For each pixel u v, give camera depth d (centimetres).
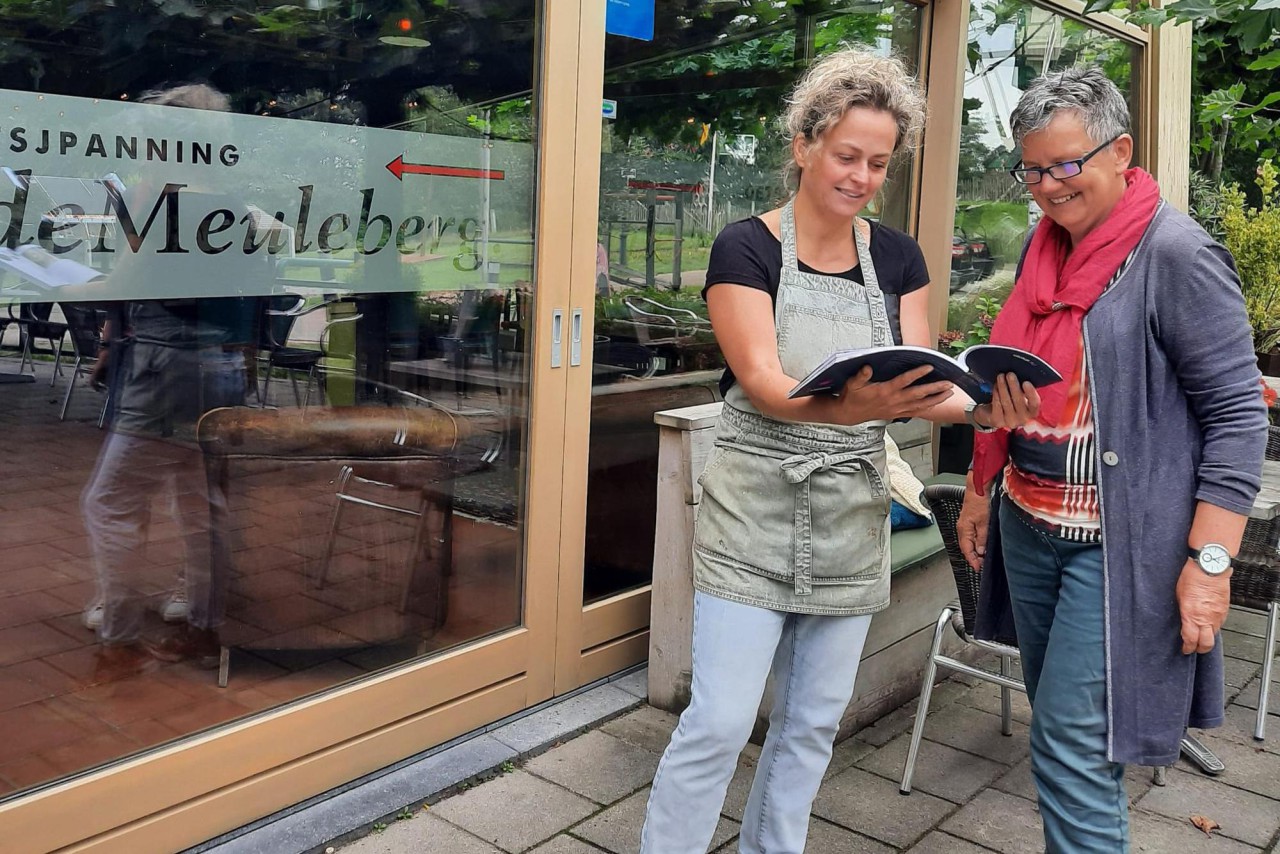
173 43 223
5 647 221
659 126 346
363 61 257
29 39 204
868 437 209
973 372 184
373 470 280
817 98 194
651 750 303
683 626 319
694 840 209
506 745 300
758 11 377
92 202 216
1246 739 338
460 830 260
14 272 208
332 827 256
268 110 241
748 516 204
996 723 339
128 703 241
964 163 483
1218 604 191
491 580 311
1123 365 196
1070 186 200
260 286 248
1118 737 197
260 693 265
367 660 285
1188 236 193
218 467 250
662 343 359
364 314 270
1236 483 189
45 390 218
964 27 460
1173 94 615
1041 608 217
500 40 288
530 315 307
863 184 193
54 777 224
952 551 279
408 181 272
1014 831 277
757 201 390
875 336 203
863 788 296
